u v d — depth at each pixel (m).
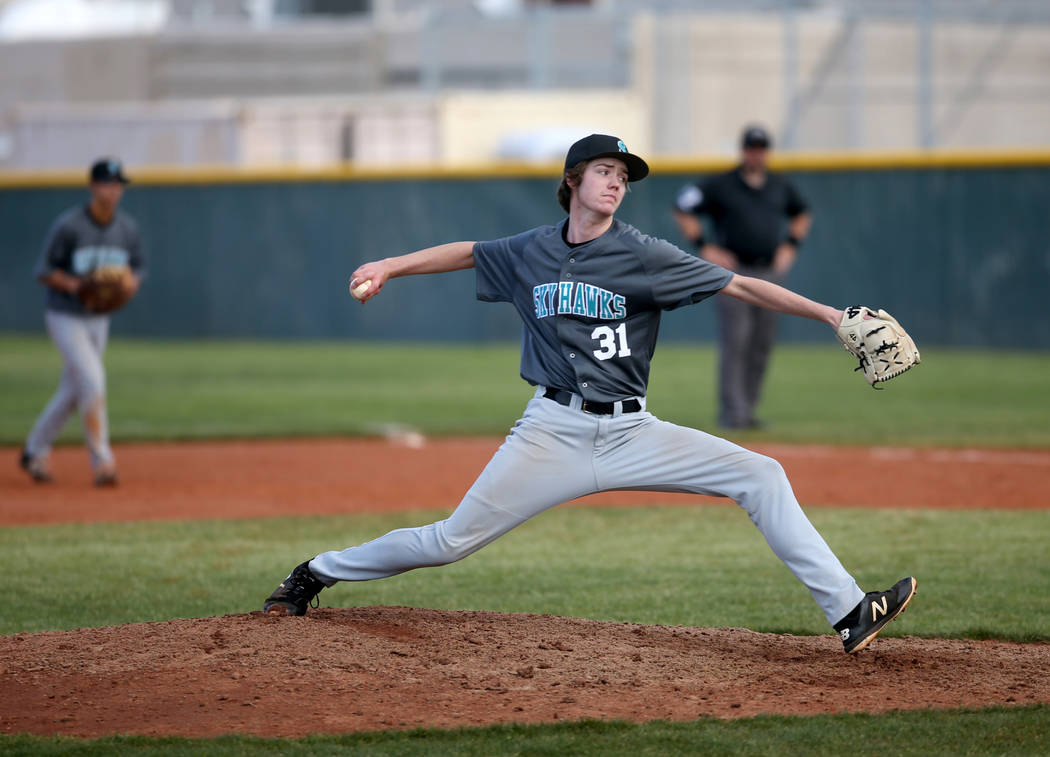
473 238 72.06
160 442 40.25
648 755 12.74
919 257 66.69
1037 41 84.12
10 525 27.34
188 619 17.22
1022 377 56.06
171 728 13.49
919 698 14.63
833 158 67.19
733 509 29.45
